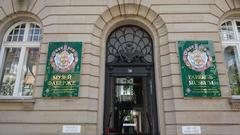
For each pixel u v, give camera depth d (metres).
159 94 6.32
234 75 6.62
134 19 7.09
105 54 6.91
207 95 5.94
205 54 6.33
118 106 6.68
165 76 6.34
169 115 5.97
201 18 6.75
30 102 5.95
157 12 6.86
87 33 6.64
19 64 6.79
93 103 6.12
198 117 5.80
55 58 6.34
